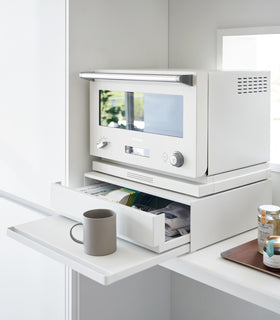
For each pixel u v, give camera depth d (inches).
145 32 70.8
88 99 65.5
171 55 74.1
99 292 70.4
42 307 73.9
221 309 72.8
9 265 79.6
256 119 59.4
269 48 71.5
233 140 56.6
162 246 50.2
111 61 67.1
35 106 69.2
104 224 49.4
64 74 63.5
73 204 58.7
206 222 54.4
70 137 64.3
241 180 58.4
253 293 44.9
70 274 67.4
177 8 72.3
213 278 48.3
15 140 74.1
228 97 55.1
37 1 66.2
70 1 61.6
